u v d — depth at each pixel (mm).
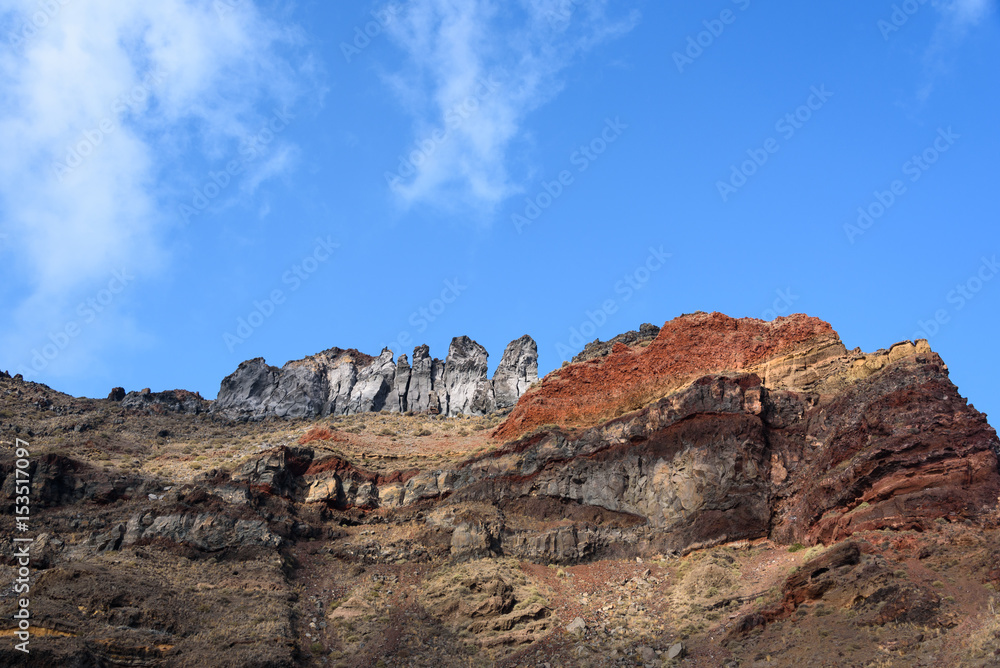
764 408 76250
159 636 60188
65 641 56500
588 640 62312
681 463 75438
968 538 57406
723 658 55875
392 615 67375
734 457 73500
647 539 73438
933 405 67250
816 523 67188
